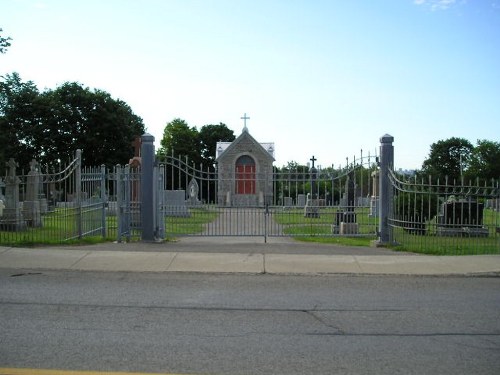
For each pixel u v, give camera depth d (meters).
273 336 6.16
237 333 6.27
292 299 8.17
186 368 5.04
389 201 14.48
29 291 8.54
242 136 45.66
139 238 15.58
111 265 10.84
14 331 6.24
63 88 61.56
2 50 40.75
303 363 5.23
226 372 4.95
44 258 11.38
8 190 18.06
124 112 64.38
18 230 17.75
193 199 32.84
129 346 5.70
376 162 14.81
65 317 6.91
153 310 7.37
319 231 19.88
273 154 48.75
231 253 12.32
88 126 61.47
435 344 5.91
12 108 59.66
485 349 5.74
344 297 8.35
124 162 63.97
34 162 19.53
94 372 4.89
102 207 16.23
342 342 5.95
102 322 6.68
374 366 5.16
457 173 94.56
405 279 9.97
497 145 94.56
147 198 14.73
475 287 9.26
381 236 14.38
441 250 13.19
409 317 7.10
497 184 13.87
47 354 5.39
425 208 17.81
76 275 9.99
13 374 4.81
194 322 6.75
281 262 11.30
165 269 10.57
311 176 16.56
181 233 17.47
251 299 8.14
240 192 44.72
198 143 83.44
